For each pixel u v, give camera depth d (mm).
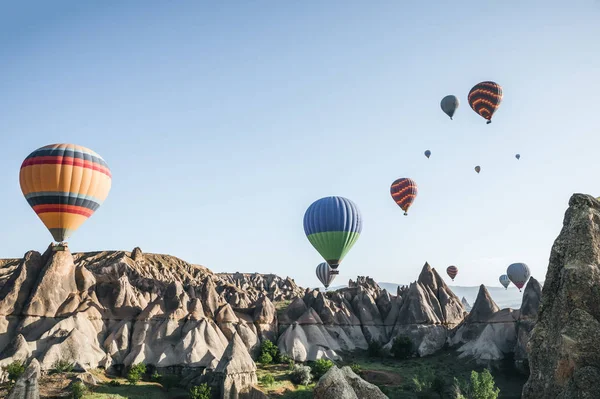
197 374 65438
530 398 25094
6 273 105812
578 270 24469
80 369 61594
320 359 73625
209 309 87438
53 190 64188
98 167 67562
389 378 69875
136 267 122000
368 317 96125
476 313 86562
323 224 73688
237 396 57438
